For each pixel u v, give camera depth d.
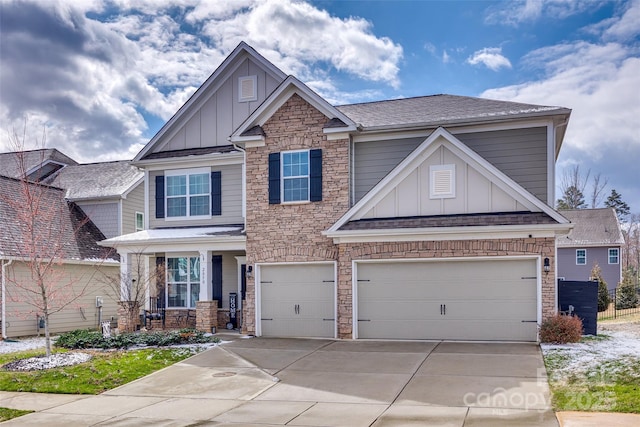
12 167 28.64
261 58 20.33
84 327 22.47
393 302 15.80
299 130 17.48
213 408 9.86
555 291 14.28
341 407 9.51
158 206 20.89
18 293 19.67
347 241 16.14
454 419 8.46
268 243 17.52
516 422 8.19
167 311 20.39
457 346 14.28
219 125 20.86
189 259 20.50
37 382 12.05
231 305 19.52
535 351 13.11
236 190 19.98
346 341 15.75
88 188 26.44
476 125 16.77
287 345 15.39
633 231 68.19
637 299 31.56
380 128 17.11
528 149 16.38
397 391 10.33
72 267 22.08
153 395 10.98
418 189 15.67
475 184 15.20
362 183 17.62
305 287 17.16
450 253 15.15
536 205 14.60
